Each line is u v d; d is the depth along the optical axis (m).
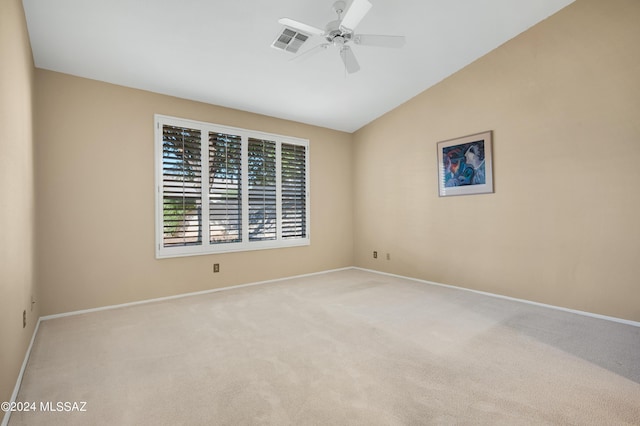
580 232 3.27
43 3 2.50
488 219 4.00
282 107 4.69
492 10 3.23
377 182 5.48
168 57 3.32
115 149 3.63
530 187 3.62
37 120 3.18
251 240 4.65
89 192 3.47
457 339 2.64
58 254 3.29
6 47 1.82
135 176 3.74
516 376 2.05
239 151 4.57
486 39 3.69
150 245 3.84
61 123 3.33
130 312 3.41
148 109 3.85
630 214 2.98
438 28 3.42
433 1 3.03
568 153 3.34
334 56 3.62
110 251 3.59
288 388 1.94
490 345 2.52
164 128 3.96
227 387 1.96
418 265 4.86
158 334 2.80
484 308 3.46
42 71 3.25
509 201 3.79
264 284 4.66
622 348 2.45
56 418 1.68
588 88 3.20
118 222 3.64
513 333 2.76
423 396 1.84
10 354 1.79
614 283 3.06
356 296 3.99
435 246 4.61
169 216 3.96
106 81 3.60
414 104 4.85
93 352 2.46
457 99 4.29
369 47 3.59
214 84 3.89
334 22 2.57
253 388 1.94
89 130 3.49
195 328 2.94
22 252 2.24
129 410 1.74
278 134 5.01
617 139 3.04
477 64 4.06
